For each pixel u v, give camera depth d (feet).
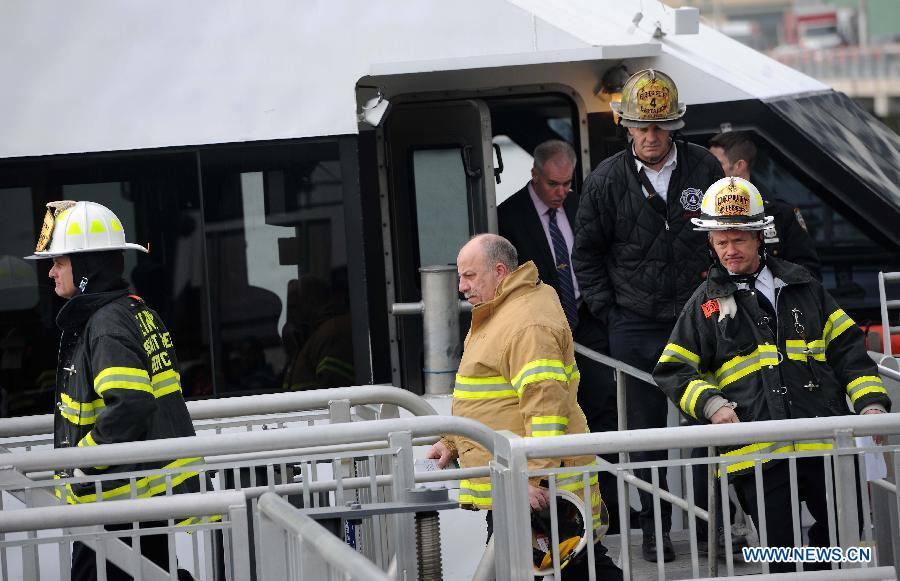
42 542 54.49
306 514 54.65
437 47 89.04
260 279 88.22
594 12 99.09
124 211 87.56
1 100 86.74
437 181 97.09
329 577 47.55
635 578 79.56
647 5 102.68
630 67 98.02
